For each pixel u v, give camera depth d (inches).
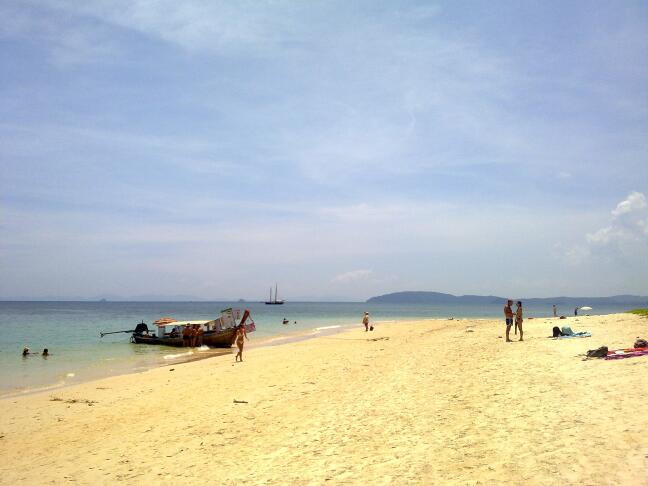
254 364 987.3
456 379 597.9
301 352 1184.8
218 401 619.2
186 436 467.2
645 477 243.6
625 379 462.9
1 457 448.8
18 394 761.6
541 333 1130.7
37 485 368.2
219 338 1546.5
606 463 269.3
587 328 1114.1
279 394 626.5
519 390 488.4
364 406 508.1
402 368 736.3
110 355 1350.9
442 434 378.9
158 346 1627.7
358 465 335.0
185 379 840.3
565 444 311.4
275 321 3240.7
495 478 277.9
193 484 338.6
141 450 435.8
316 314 4778.5
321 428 443.5
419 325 2196.1
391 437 390.0
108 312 5324.8
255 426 480.1
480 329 1519.4
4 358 1268.5
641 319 1290.6
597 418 353.4
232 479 338.3
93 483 362.0
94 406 651.5
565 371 553.9
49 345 1642.5
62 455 443.8
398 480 297.4
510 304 970.1
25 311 5561.0
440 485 281.1
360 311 5994.1
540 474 271.6
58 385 843.4
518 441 334.0
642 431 309.0
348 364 856.3
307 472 333.4
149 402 654.5
